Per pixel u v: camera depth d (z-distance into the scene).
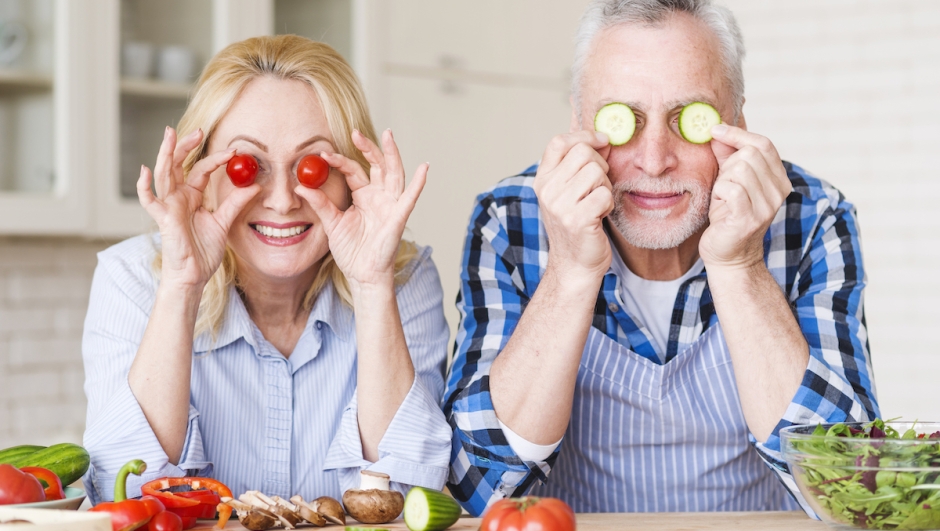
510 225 1.78
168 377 1.52
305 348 1.70
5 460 1.45
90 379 1.66
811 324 1.62
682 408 1.70
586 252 1.45
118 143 2.98
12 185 2.75
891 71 4.08
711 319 1.70
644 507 1.77
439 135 3.81
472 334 1.68
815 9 4.18
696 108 1.52
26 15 2.76
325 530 1.30
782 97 4.25
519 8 4.07
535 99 4.15
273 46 1.60
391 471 1.53
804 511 1.44
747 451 1.76
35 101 2.79
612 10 1.57
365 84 3.54
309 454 1.69
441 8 3.80
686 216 1.58
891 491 1.15
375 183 1.56
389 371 1.55
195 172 1.53
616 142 1.53
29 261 3.30
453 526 1.33
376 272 1.54
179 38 3.10
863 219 4.14
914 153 4.06
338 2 3.48
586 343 1.68
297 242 1.59
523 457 1.53
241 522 1.30
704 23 1.56
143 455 1.50
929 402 4.05
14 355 3.26
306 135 1.56
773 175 1.46
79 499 1.33
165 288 1.52
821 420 1.47
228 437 1.67
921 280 4.06
